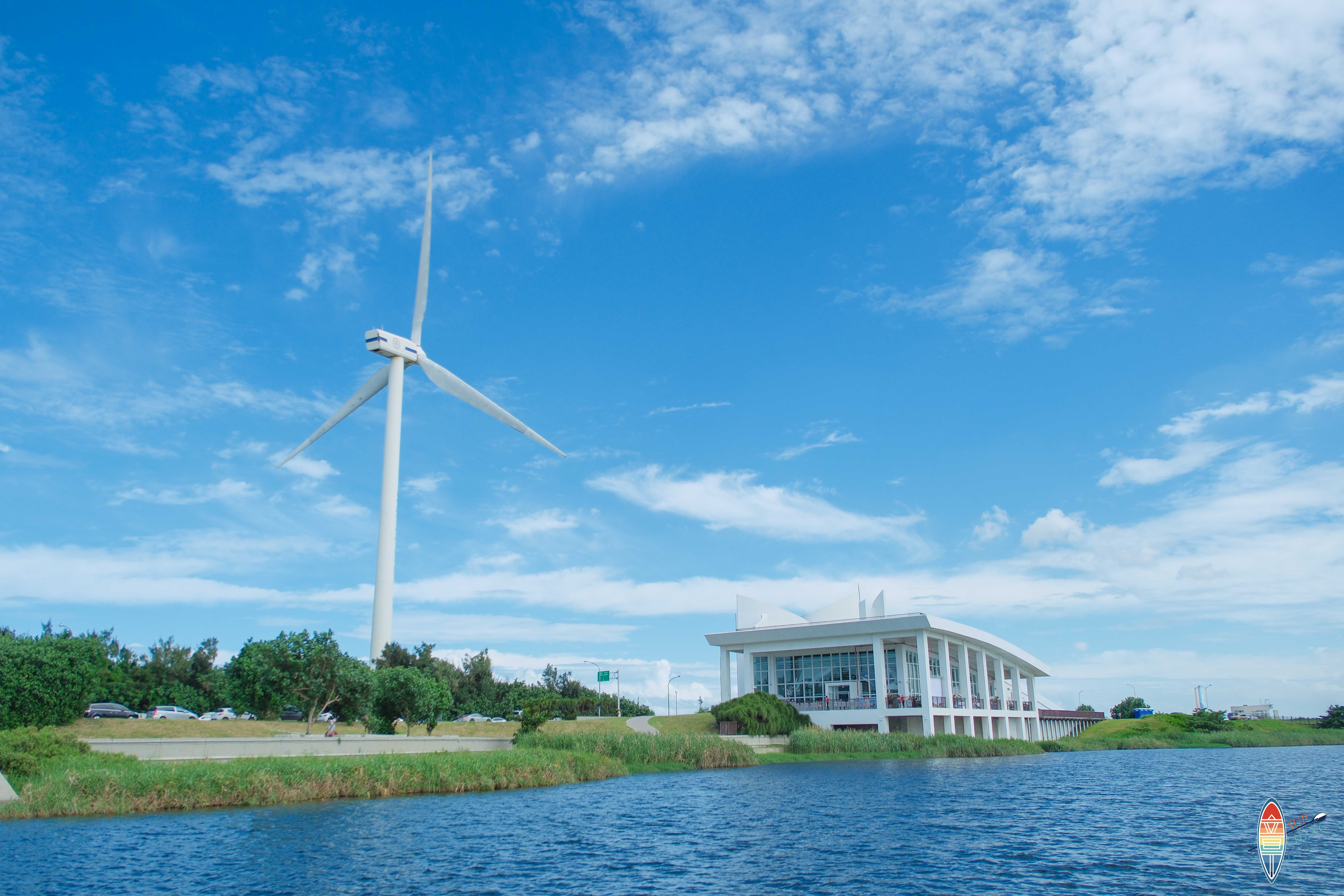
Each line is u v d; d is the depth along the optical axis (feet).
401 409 283.38
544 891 84.07
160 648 302.86
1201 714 469.16
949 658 358.43
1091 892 84.07
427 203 291.17
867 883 87.86
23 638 189.37
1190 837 114.62
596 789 170.50
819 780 191.93
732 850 104.42
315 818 124.26
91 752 148.87
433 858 97.91
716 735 260.01
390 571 270.87
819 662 345.72
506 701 384.06
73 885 84.02
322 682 198.70
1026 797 160.25
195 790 132.98
